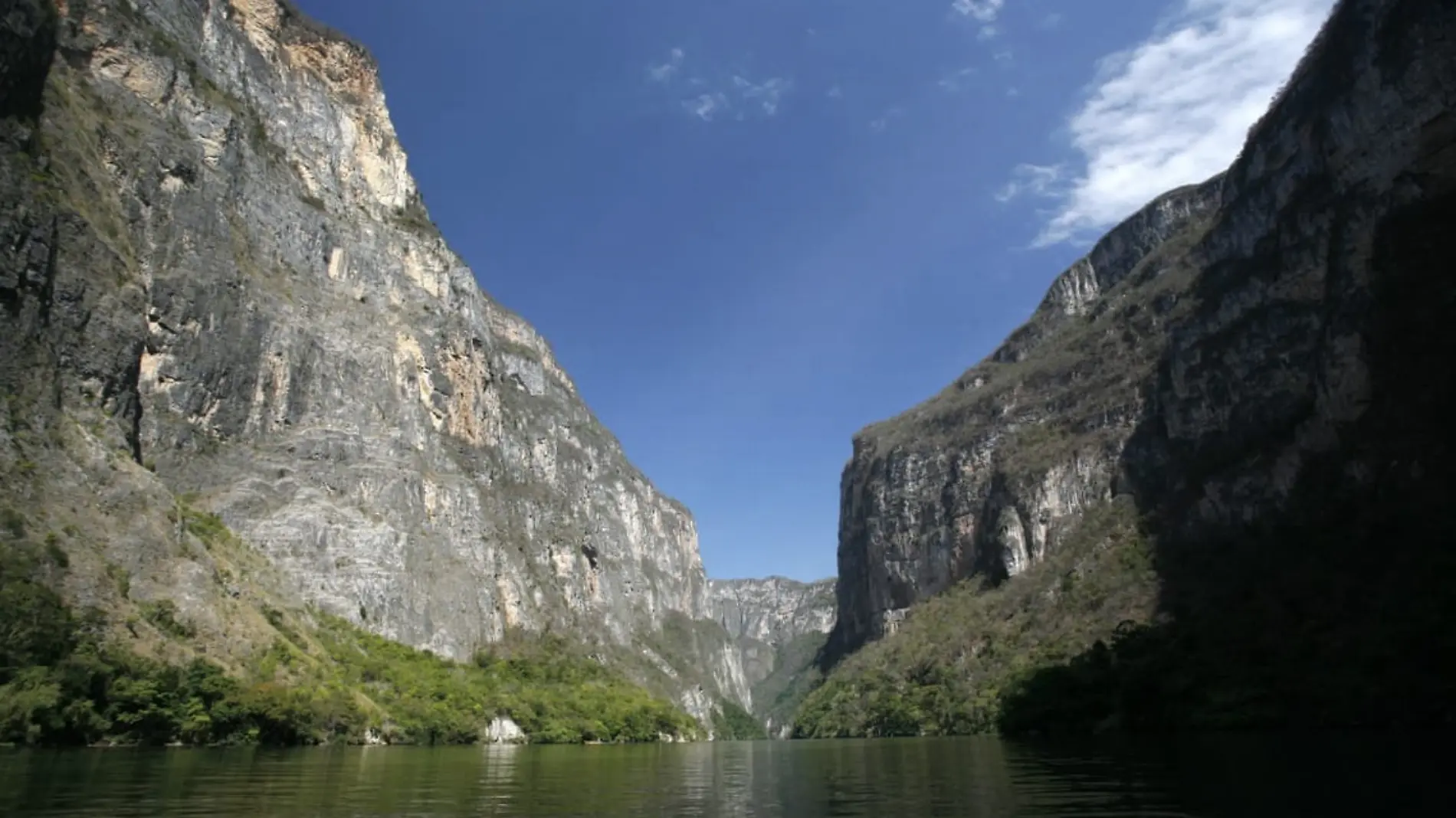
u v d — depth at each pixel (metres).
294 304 144.25
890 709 180.38
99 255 102.25
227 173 138.88
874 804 35.50
